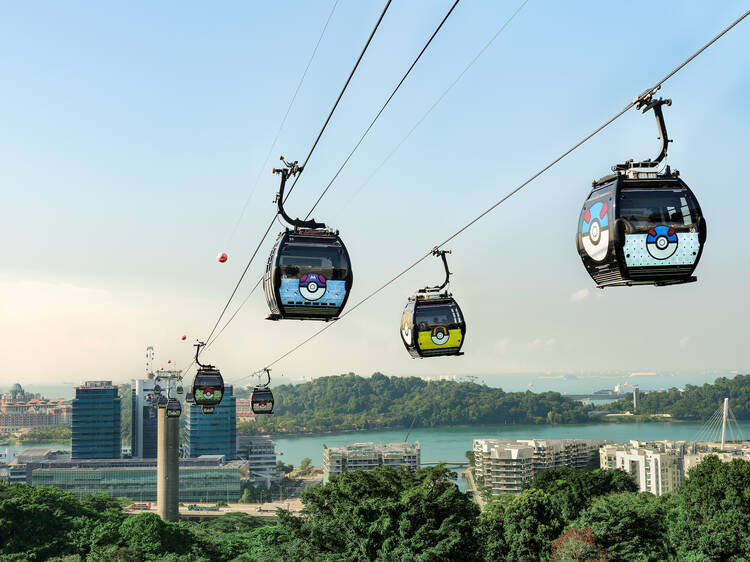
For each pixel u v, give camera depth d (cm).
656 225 1281
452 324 2216
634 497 7781
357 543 5353
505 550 7825
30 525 9325
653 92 1168
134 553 8219
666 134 1277
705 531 6781
